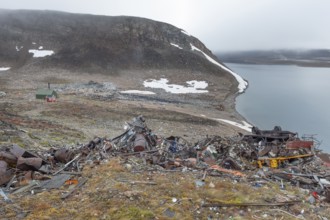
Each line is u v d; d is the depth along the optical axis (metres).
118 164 17.27
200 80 137.50
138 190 14.24
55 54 145.25
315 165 20.05
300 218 12.66
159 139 23.00
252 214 12.85
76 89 98.62
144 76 137.75
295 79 194.12
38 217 12.05
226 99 108.50
